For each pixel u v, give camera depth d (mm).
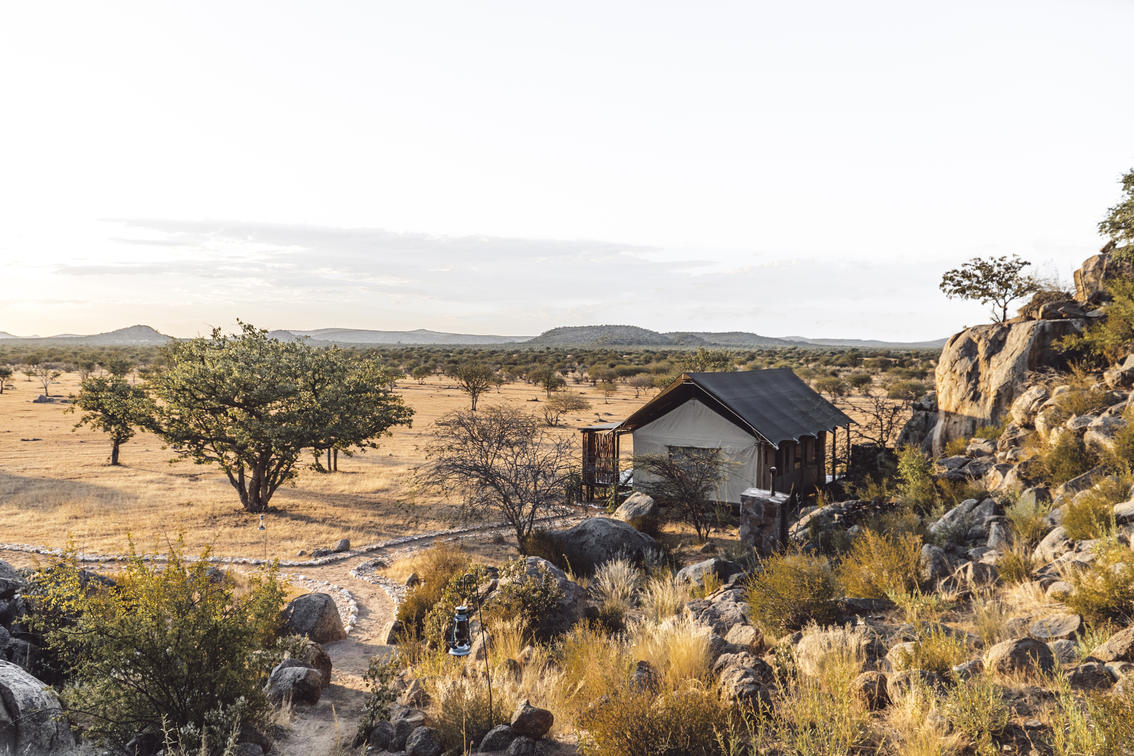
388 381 30125
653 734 5289
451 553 17406
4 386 82812
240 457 25016
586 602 11703
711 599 10984
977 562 10227
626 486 26969
